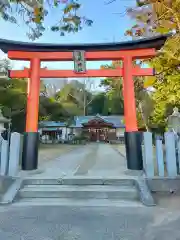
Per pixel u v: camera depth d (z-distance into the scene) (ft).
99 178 15.21
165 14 22.91
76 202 12.92
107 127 108.06
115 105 128.98
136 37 25.21
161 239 8.16
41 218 10.40
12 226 9.46
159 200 13.25
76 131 114.83
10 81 49.98
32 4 15.60
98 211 11.35
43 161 26.81
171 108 38.88
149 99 58.44
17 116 55.26
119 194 13.79
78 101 146.30
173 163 15.60
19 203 12.79
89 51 20.47
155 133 64.39
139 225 9.46
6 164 16.21
